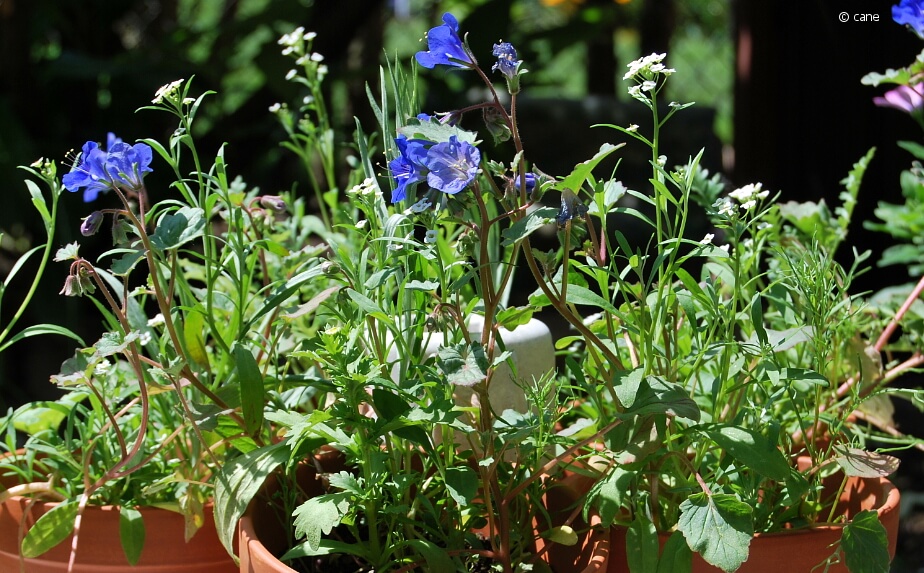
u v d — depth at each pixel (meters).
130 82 3.01
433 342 1.28
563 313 1.16
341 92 3.65
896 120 2.12
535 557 1.19
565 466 1.20
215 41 3.10
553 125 3.07
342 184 3.01
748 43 2.30
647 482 1.20
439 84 3.13
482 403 1.16
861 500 1.23
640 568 1.14
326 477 1.22
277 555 1.22
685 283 1.21
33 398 2.67
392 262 1.24
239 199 1.35
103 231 2.84
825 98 2.19
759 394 1.31
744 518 1.12
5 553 1.26
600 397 1.29
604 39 4.34
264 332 1.33
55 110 3.10
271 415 1.17
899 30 2.04
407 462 1.21
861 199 2.20
